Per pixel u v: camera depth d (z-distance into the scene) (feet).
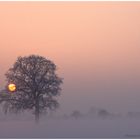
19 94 499.10
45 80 503.61
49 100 501.97
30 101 497.46
